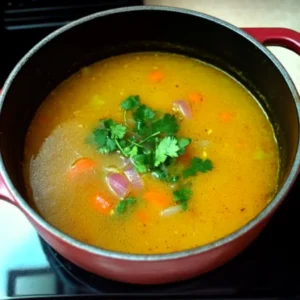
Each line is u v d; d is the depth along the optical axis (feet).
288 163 1.09
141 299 1.16
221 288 1.16
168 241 1.12
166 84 1.35
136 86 1.34
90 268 1.06
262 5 1.71
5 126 1.12
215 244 0.95
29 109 1.26
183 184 1.18
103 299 1.16
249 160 1.23
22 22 1.53
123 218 1.14
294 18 1.69
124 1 1.54
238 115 1.30
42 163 1.23
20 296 1.16
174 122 1.22
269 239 1.22
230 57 1.31
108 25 1.27
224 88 1.34
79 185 1.19
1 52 1.52
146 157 1.17
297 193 1.27
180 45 1.35
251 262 1.19
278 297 1.16
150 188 1.18
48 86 1.30
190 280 1.17
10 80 1.13
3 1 1.51
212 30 1.26
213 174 1.21
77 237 1.13
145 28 1.31
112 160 1.21
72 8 1.53
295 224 1.24
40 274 1.19
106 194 1.18
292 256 1.20
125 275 1.03
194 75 1.36
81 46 1.30
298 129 1.07
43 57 1.23
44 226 0.97
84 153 1.23
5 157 1.06
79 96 1.33
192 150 1.24
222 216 1.15
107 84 1.35
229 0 1.71
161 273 1.02
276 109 1.24
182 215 1.15
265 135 1.27
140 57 1.38
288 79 1.14
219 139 1.26
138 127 1.23
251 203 1.17
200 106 1.31
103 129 1.22
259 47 1.19
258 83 1.28
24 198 1.02
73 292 1.17
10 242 1.22
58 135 1.27
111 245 1.11
